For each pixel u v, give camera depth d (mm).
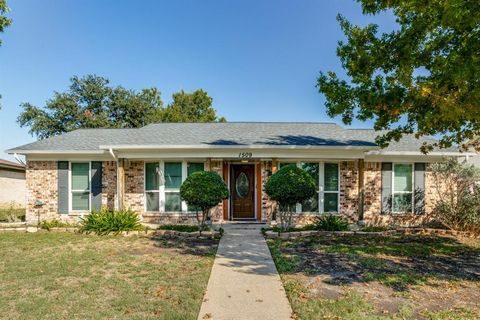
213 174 10500
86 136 14258
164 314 4316
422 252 8102
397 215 12625
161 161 12641
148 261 7051
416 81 6312
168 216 12461
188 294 5055
